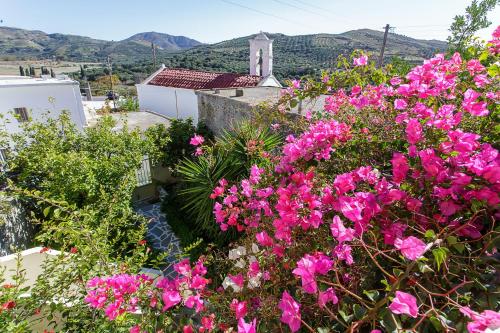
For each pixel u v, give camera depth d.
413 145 1.38
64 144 5.71
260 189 2.25
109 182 5.04
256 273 1.59
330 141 1.86
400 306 0.84
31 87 9.10
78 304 2.17
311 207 1.42
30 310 2.03
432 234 1.00
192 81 13.80
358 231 1.21
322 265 1.15
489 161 1.20
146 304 1.74
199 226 5.50
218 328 1.50
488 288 0.97
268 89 8.88
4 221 4.16
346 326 1.00
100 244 2.52
